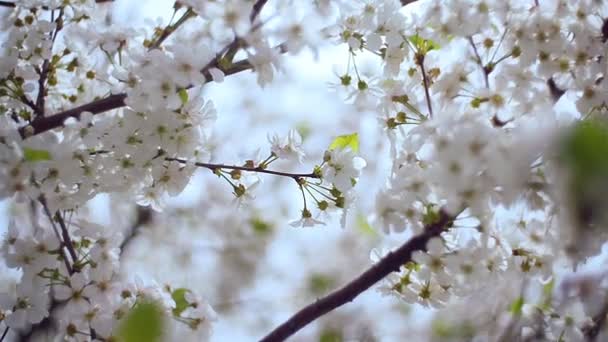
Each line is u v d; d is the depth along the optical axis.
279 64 1.41
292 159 1.47
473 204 1.32
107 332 1.43
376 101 1.48
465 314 1.86
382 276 1.40
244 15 1.40
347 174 1.45
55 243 1.44
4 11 1.50
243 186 1.48
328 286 2.54
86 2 1.50
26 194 1.42
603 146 1.19
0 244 1.44
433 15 1.42
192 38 1.43
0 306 1.43
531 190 1.32
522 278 1.40
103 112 1.49
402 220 1.38
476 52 1.41
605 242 1.36
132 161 1.44
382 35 1.45
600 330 1.47
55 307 1.49
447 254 1.38
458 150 1.31
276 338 1.41
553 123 1.29
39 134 1.45
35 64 1.48
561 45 1.41
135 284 1.45
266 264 2.62
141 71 1.41
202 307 1.45
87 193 1.45
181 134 1.44
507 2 1.41
